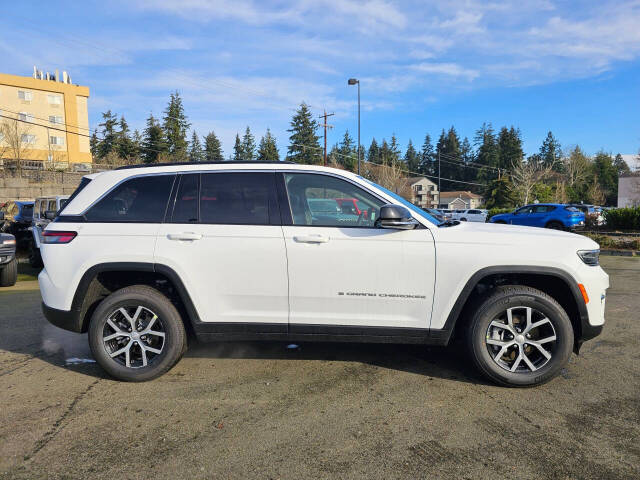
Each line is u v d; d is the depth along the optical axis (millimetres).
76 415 3031
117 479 2328
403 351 4328
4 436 2756
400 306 3479
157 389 3455
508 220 21875
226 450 2596
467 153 108812
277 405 3170
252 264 3496
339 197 3617
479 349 3422
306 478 2330
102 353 3549
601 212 21141
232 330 3561
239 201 3621
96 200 3693
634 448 2617
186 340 3701
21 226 13047
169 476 2352
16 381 3621
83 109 58031
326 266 3461
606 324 5297
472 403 3201
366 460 2494
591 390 3426
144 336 3600
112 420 2959
